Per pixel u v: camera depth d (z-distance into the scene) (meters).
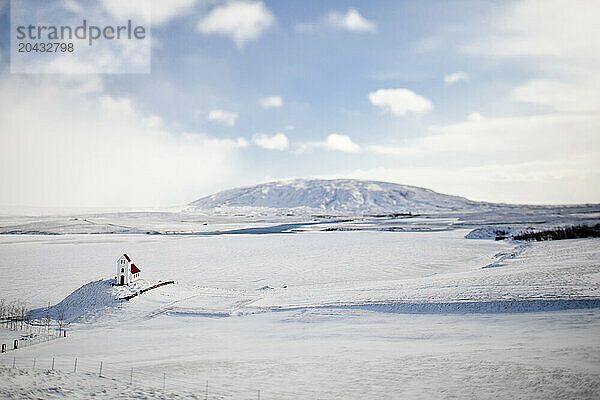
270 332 37.88
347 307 44.59
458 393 21.88
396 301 44.81
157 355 30.86
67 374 25.47
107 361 29.28
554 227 151.00
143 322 44.91
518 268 62.75
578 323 34.06
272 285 68.12
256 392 22.42
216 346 33.38
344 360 27.75
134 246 132.00
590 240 98.38
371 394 22.11
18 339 38.94
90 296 54.50
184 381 24.19
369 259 96.88
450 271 77.81
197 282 70.69
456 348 29.39
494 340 30.98
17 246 132.62
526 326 34.38
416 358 27.38
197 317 45.91
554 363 24.88
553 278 50.59
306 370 25.94
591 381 22.11
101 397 21.42
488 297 43.16
